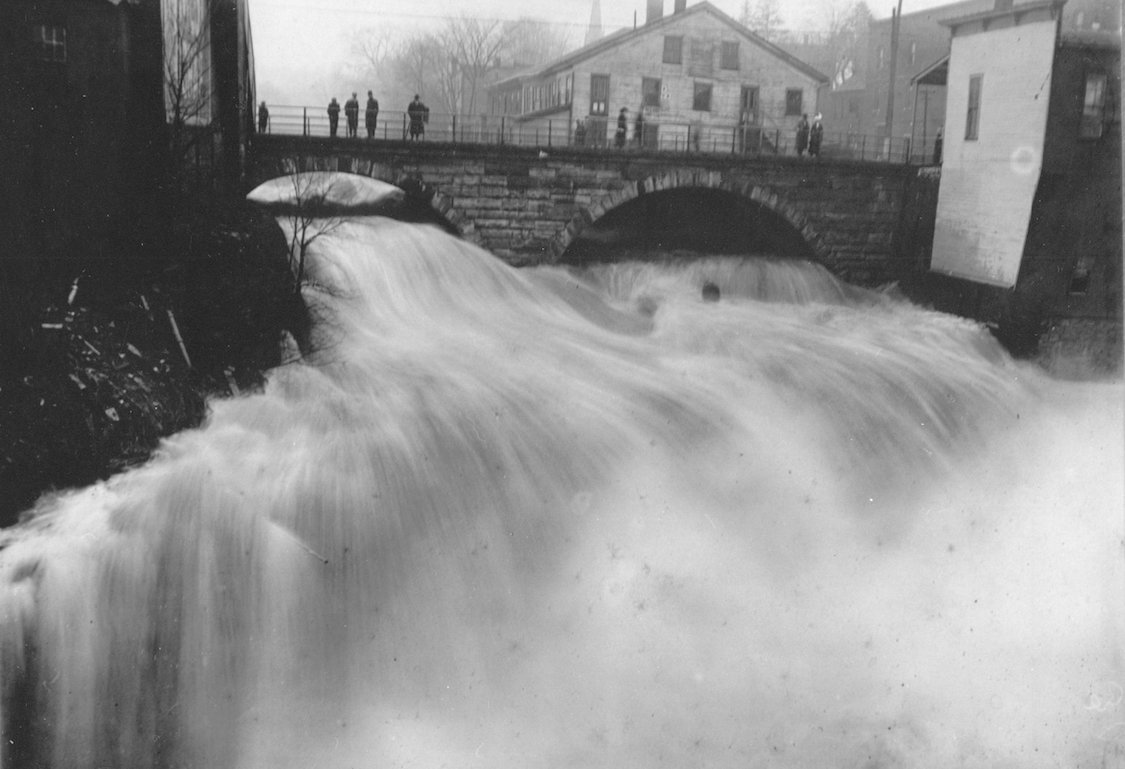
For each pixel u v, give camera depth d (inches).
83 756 529.7
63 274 773.3
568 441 841.5
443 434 806.5
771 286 1398.9
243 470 666.8
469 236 1280.8
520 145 1270.9
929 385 1101.1
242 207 1085.8
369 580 633.0
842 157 1491.1
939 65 1382.9
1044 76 1159.0
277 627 587.8
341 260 1166.3
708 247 1508.4
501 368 1017.5
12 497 555.2
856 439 971.9
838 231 1400.1
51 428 598.2
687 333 1229.7
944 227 1339.8
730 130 1595.7
